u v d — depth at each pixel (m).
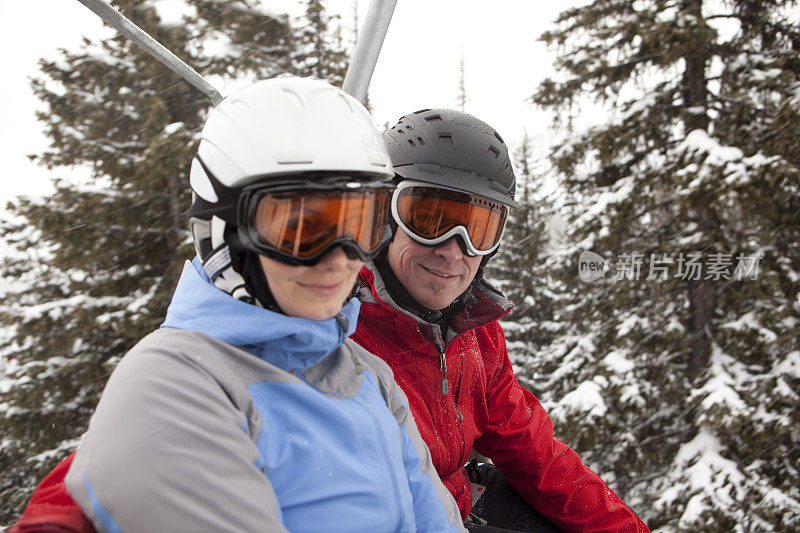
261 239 0.92
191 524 0.71
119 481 0.70
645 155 8.80
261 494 0.79
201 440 0.77
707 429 7.91
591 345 9.72
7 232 13.04
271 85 1.01
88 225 9.93
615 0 8.90
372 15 1.79
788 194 6.91
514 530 1.98
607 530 1.91
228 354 0.91
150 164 9.39
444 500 1.34
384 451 1.08
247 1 11.30
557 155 9.11
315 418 0.97
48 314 10.20
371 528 0.95
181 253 9.98
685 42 7.82
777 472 7.66
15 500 12.63
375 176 1.01
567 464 2.01
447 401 1.81
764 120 8.05
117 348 11.04
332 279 0.96
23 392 10.51
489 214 1.69
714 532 6.93
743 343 7.71
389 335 1.78
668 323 8.53
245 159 0.93
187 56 10.78
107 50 11.15
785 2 8.32
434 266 1.68
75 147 10.54
